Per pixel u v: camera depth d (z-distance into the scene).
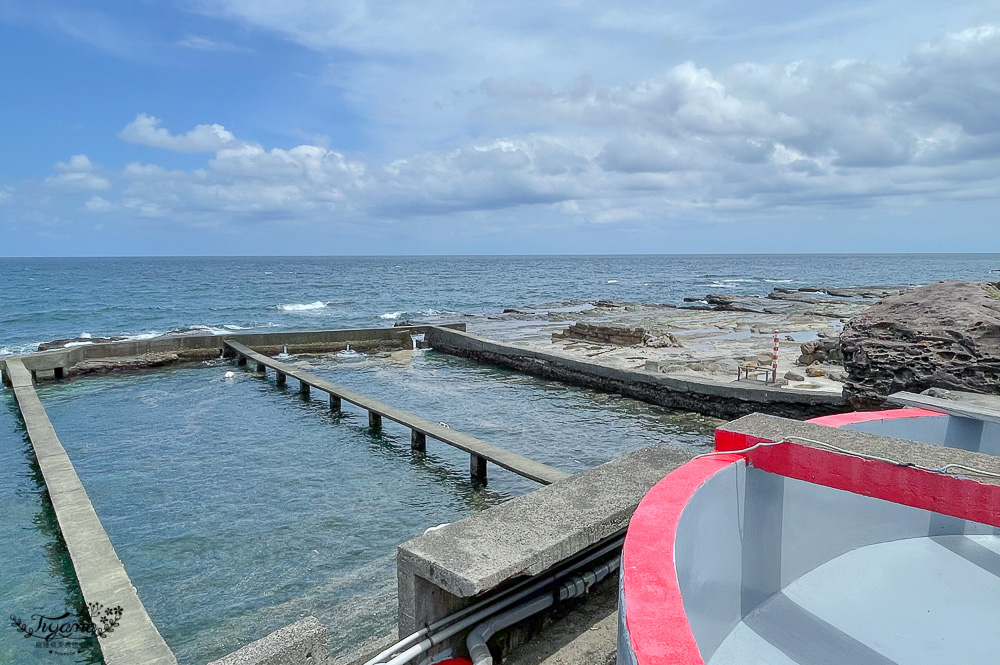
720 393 16.12
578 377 20.44
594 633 3.66
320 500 10.59
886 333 10.34
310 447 13.70
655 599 1.92
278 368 19.95
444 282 91.50
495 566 3.04
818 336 26.55
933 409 4.31
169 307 51.22
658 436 14.81
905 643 2.79
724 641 2.82
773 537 3.19
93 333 36.81
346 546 8.80
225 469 12.18
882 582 3.29
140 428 15.29
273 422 15.85
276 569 8.09
